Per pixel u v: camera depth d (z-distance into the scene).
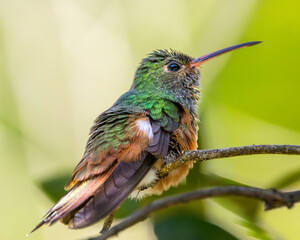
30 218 12.18
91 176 6.04
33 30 13.85
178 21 13.62
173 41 13.43
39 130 12.99
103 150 6.17
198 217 5.24
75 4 14.03
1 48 13.59
